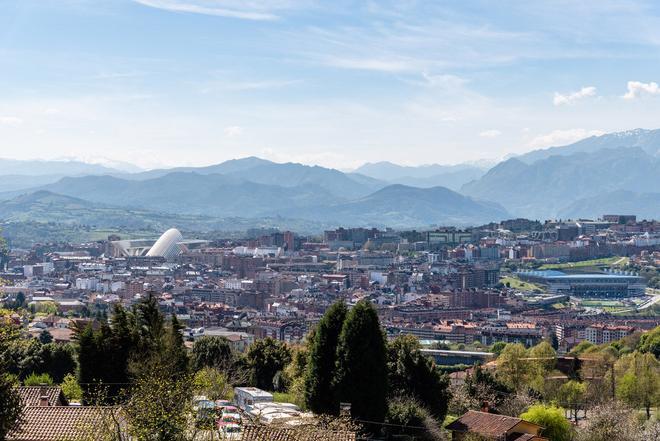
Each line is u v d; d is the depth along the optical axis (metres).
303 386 166.25
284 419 133.12
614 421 178.75
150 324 174.00
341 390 148.00
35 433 111.94
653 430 176.88
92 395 139.88
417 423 151.12
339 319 153.62
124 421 96.19
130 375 160.62
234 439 103.62
